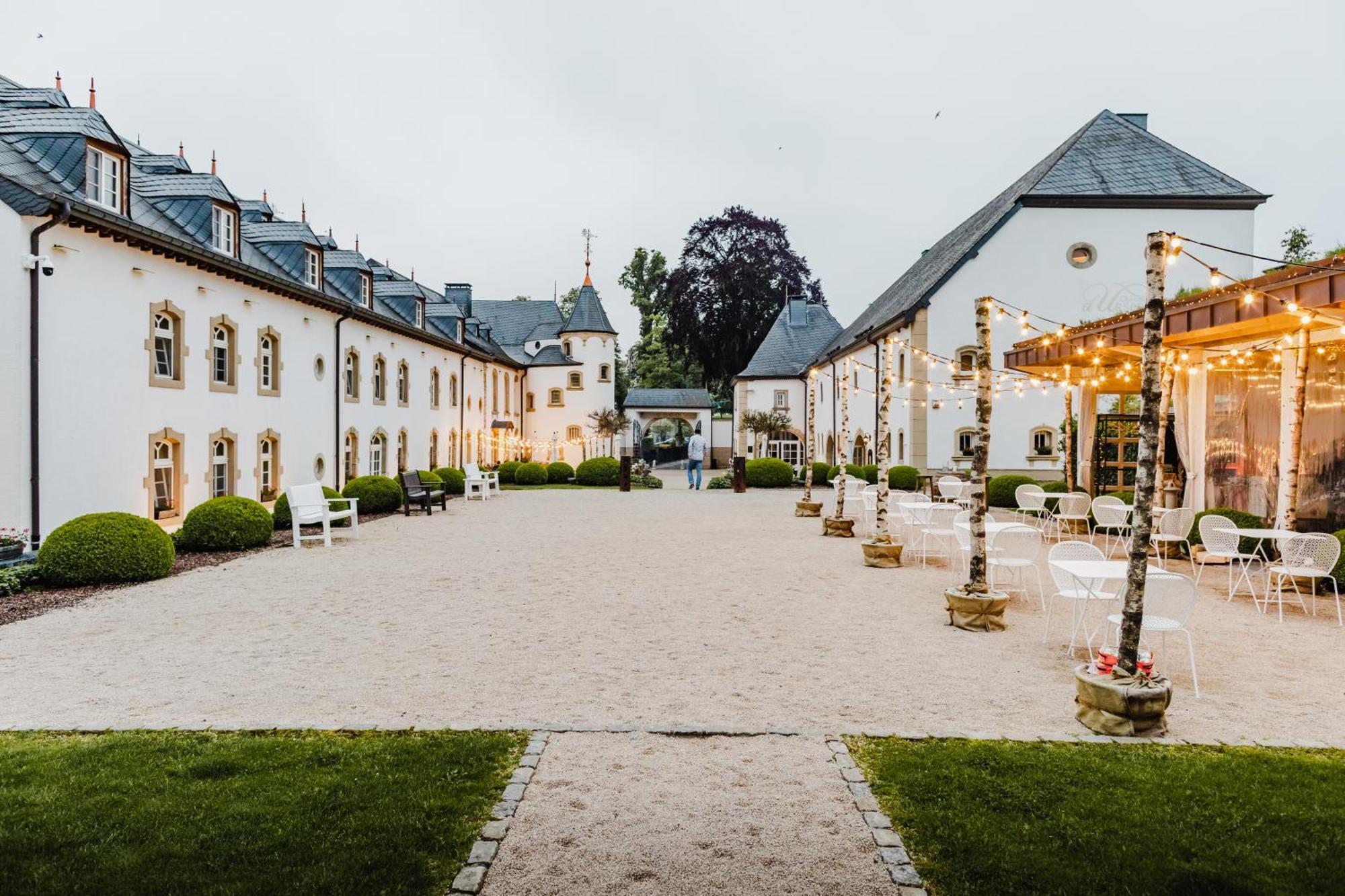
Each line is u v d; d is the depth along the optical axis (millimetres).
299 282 19922
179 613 8273
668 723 5086
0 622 7871
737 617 8125
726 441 52156
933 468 23797
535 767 4391
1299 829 3689
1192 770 4324
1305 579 9703
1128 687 4902
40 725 5008
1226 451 12188
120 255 12469
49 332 10953
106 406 12141
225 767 4305
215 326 15430
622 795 4070
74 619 7992
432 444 30109
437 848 3531
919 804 3945
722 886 3258
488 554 12547
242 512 12938
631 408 50562
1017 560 8742
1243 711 5328
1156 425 4949
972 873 3352
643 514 19562
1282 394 10828
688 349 50906
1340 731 4961
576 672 6203
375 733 4871
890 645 7043
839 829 3725
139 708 5359
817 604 8789
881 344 28234
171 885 3238
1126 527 13570
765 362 43688
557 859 3451
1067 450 16984
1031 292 23656
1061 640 7211
